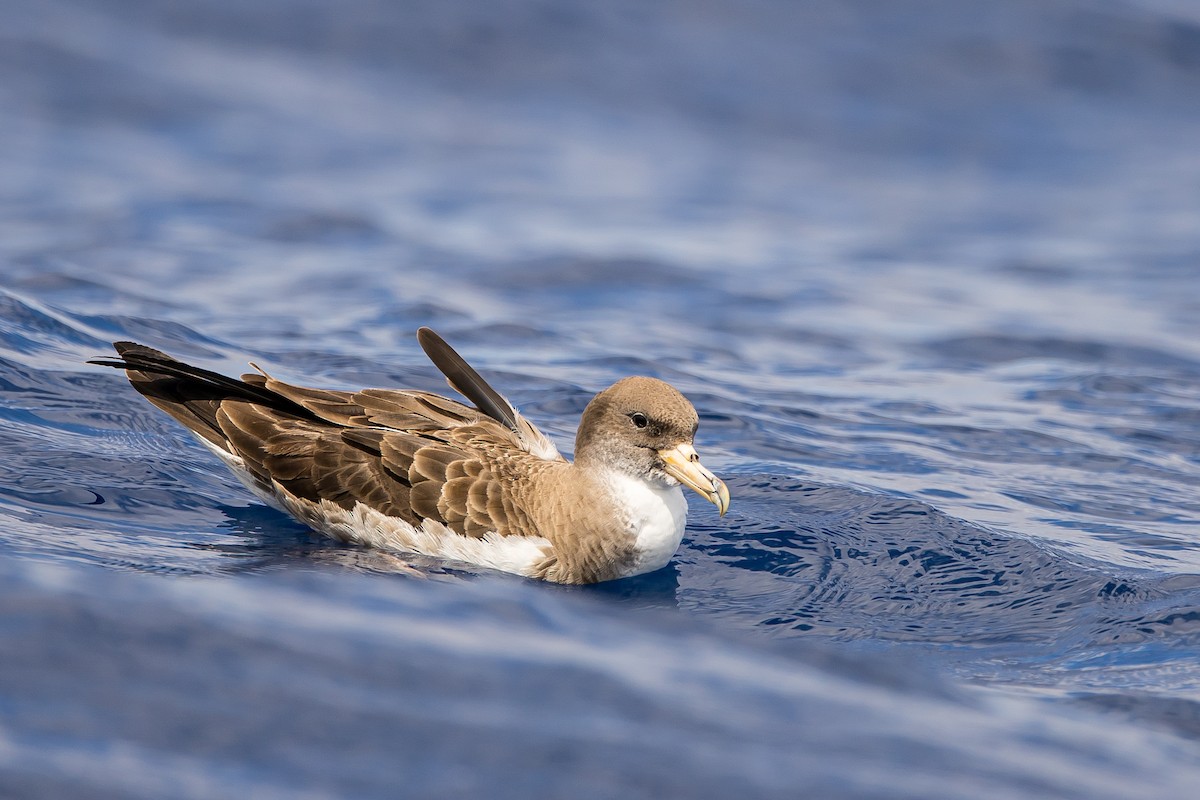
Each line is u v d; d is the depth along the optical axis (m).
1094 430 15.68
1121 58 33.66
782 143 29.80
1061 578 11.44
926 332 19.78
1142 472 14.34
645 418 11.52
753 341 19.06
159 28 31.33
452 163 27.47
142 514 11.70
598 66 32.03
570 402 15.78
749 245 24.11
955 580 11.44
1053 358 18.69
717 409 15.77
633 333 18.92
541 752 7.46
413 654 8.66
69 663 7.90
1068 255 24.17
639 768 7.37
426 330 12.81
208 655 8.24
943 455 14.67
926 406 16.42
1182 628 10.41
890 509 12.85
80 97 28.11
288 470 12.14
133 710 7.47
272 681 8.00
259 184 25.22
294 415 12.48
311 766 7.10
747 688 8.73
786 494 13.28
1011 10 35.09
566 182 27.02
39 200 23.25
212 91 29.23
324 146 27.55
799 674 9.18
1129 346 19.20
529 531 11.55
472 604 10.02
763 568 11.75
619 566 11.58
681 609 10.73
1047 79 32.75
